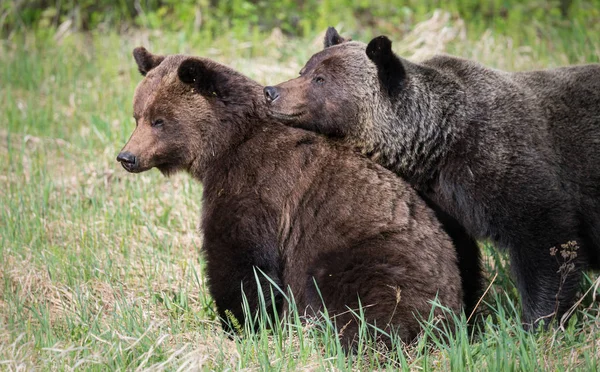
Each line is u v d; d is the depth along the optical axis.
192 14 23.83
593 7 23.61
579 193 11.20
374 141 11.40
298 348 10.55
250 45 21.89
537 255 10.85
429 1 24.52
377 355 9.96
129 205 15.09
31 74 21.33
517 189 10.73
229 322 11.27
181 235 14.45
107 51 22.52
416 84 11.23
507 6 24.02
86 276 12.70
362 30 23.23
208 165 11.64
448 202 11.22
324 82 11.43
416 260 10.49
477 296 11.88
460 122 11.02
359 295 10.40
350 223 10.80
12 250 13.38
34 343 10.39
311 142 11.40
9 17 24.69
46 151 17.44
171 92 11.66
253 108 11.62
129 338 10.11
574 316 11.00
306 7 24.59
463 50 20.59
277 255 11.21
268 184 11.20
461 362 9.66
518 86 11.40
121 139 17.39
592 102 11.30
